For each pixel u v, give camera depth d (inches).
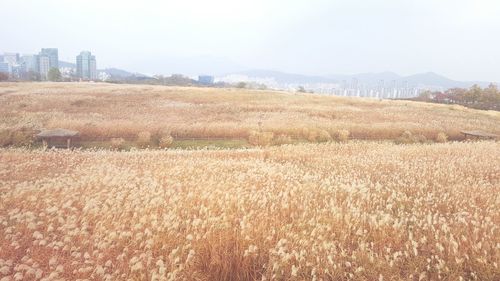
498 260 239.3
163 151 741.3
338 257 249.3
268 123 1243.8
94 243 243.6
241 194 345.1
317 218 287.7
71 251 238.5
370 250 249.6
